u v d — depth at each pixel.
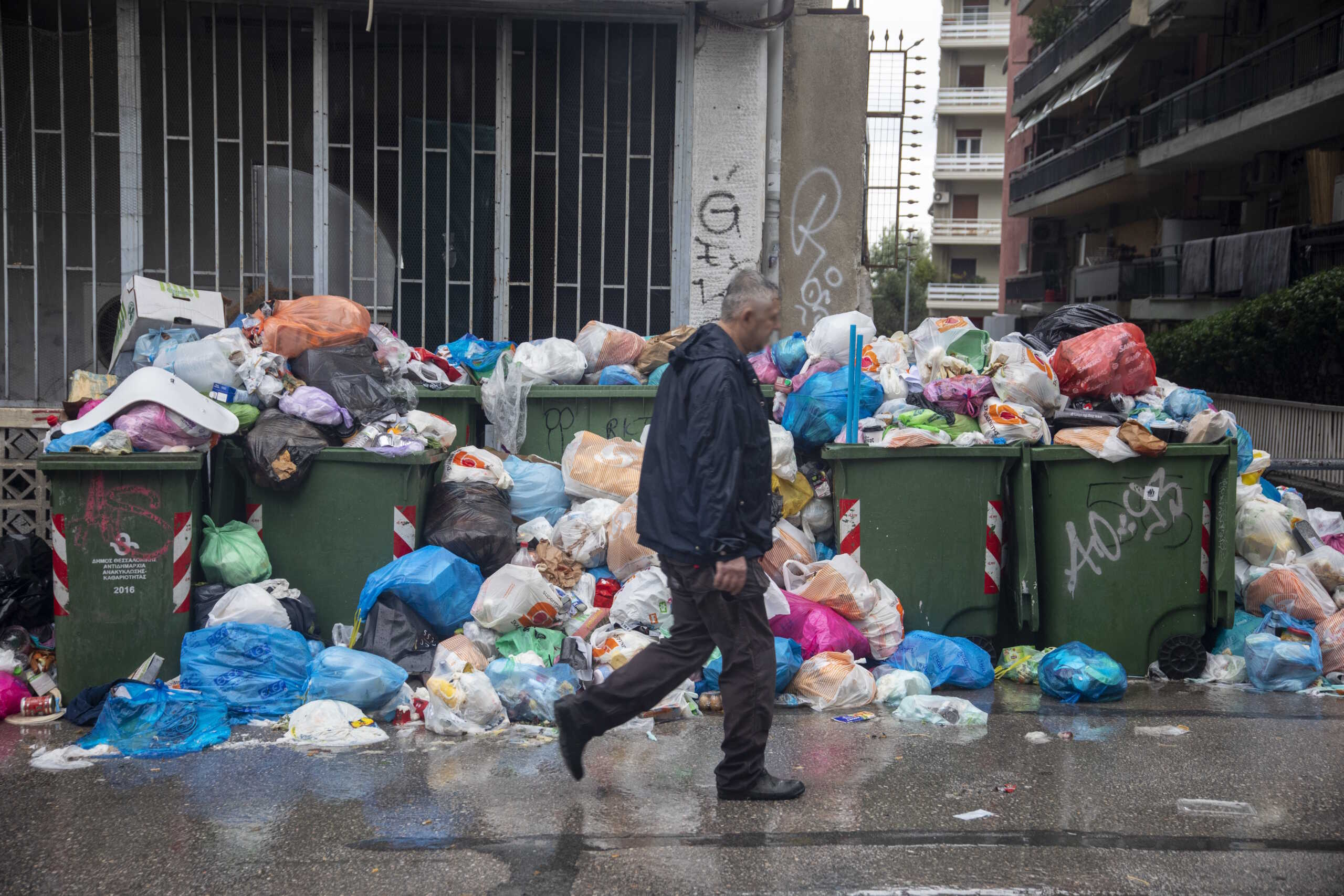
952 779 4.02
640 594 5.17
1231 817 3.68
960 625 5.56
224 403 5.33
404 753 4.25
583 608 5.29
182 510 4.82
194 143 7.29
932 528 5.52
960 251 64.81
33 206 7.19
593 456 5.89
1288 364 18.42
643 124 7.61
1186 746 4.44
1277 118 21.09
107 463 4.68
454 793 3.81
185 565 4.85
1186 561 5.51
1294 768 4.18
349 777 3.97
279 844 3.38
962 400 5.77
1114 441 5.45
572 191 7.62
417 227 7.52
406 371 6.00
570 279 7.67
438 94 7.46
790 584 5.44
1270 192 25.14
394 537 5.32
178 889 3.08
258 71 7.30
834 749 4.37
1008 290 45.75
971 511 5.52
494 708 4.53
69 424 4.91
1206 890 3.13
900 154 10.16
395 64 7.41
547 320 7.68
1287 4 23.77
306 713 4.45
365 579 5.32
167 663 4.83
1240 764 4.22
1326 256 20.50
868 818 3.63
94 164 7.22
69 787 3.87
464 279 7.59
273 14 7.27
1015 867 3.27
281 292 7.43
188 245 7.33
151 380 4.95
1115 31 30.58
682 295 7.70
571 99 7.55
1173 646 5.52
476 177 7.54
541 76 7.52
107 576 4.74
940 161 64.69
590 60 7.54
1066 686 5.11
